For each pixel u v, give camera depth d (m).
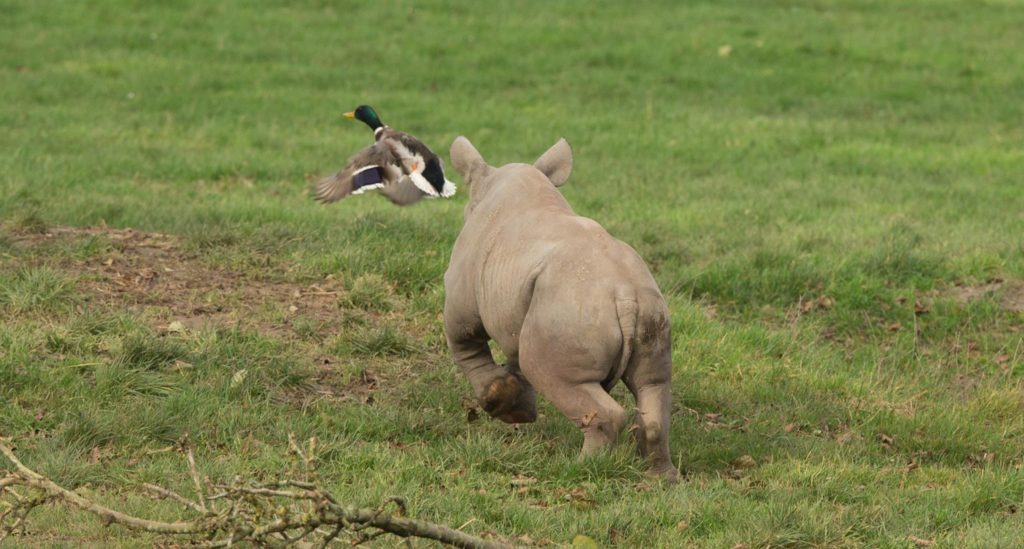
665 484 26.00
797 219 52.78
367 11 104.31
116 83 79.31
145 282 37.41
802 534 23.58
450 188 25.77
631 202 55.62
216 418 28.61
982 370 37.03
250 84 81.56
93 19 96.25
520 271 26.25
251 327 34.56
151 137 67.00
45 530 22.62
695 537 23.83
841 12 112.81
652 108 79.88
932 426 31.53
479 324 28.41
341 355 33.62
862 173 64.75
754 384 33.81
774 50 95.62
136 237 41.81
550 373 25.53
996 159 68.00
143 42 90.88
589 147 68.69
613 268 25.59
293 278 38.78
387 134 26.06
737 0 115.12
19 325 32.88
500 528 23.81
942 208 55.62
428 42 95.12
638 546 23.42
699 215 52.78
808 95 85.38
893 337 39.25
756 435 30.27
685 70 90.06
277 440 28.00
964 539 23.98
